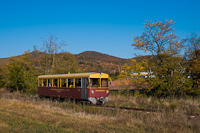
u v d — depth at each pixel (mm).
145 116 12062
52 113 13828
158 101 18734
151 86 21812
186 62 22562
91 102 17766
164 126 9945
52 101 20375
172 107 15492
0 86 41469
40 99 22438
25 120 11148
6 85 39719
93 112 14148
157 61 25328
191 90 20656
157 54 25938
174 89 20656
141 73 23469
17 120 11141
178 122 10344
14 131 9023
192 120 10586
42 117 11945
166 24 27438
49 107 16172
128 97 21625
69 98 19547
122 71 24203
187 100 18234
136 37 27812
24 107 16109
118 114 12773
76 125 10047
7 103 18484
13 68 35562
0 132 8844
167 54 25000
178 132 9023
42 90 23797
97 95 18047
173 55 24578
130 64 23922
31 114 12953
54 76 21969
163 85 20969
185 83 20562
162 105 16422
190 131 9227
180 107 15445
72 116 12773
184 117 11062
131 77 23375
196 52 22641
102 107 15570
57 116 12625
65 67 37000
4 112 13922
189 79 21062
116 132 9133
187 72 22438
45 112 14117
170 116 11453
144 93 23031
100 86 18406
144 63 23594
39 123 10672
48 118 11664
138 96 21766
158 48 26750
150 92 23562
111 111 14031
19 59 36625
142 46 27500
